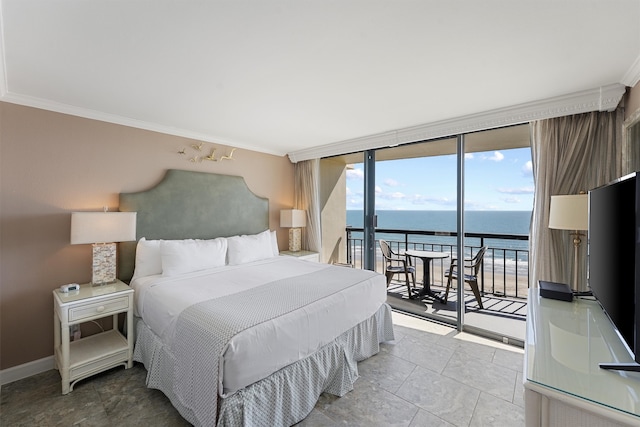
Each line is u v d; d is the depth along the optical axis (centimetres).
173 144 325
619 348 116
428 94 230
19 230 227
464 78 201
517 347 275
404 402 195
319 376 192
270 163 440
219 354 145
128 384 213
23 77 197
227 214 370
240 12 133
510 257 353
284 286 237
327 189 445
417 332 310
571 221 194
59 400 195
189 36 152
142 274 270
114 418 178
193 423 159
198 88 217
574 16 134
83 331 257
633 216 102
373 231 393
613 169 219
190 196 331
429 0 125
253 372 154
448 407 190
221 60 177
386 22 140
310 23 141
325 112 272
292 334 175
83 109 257
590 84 207
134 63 180
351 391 207
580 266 232
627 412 80
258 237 367
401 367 239
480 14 134
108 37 152
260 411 158
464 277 328
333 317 208
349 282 250
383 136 345
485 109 262
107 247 251
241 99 240
